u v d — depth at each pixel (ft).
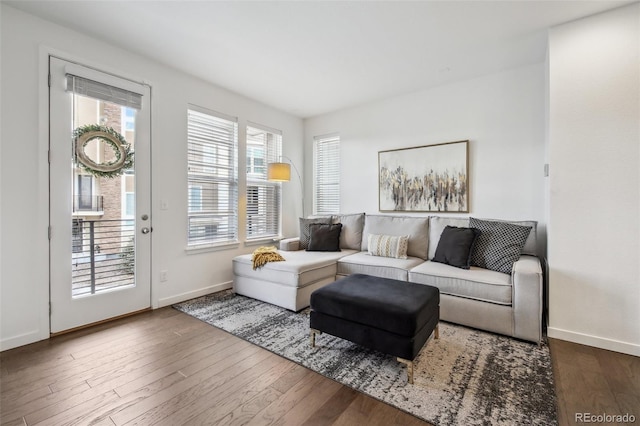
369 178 13.98
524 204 10.27
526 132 10.21
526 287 7.45
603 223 7.16
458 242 9.42
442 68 10.34
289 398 5.39
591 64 7.24
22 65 7.28
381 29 7.98
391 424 4.75
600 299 7.23
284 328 8.40
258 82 11.55
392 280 8.05
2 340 7.07
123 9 7.19
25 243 7.38
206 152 11.57
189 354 6.98
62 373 6.16
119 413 4.99
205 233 11.56
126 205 9.25
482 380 5.87
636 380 5.90
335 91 12.44
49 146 7.72
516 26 7.77
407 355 5.78
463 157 11.35
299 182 15.98
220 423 4.77
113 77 8.83
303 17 7.48
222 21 7.66
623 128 6.92
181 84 10.61
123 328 8.41
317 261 10.42
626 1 6.68
